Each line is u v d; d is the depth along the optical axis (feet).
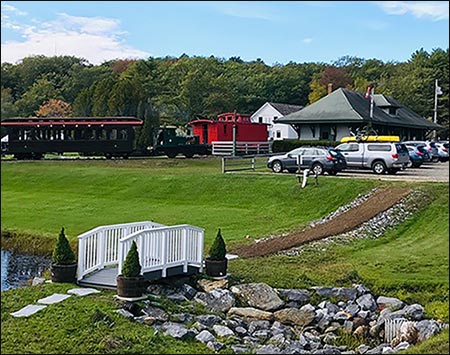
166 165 123.95
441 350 30.14
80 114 154.81
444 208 68.49
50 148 138.10
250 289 42.42
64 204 90.89
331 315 40.34
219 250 44.78
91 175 106.01
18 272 59.06
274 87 270.26
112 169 112.06
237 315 39.55
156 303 38.04
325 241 60.85
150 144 153.17
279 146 157.69
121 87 160.45
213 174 100.99
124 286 37.32
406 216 68.03
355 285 45.32
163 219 80.18
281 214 80.59
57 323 33.06
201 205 89.30
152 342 31.65
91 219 81.61
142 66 226.38
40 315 34.22
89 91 157.07
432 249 55.11
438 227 63.57
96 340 31.27
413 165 116.88
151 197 95.40
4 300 37.09
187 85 233.76
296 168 103.14
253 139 173.88
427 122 176.86
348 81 246.06
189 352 30.86
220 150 157.58
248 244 61.57
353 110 155.74
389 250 56.39
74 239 67.26
